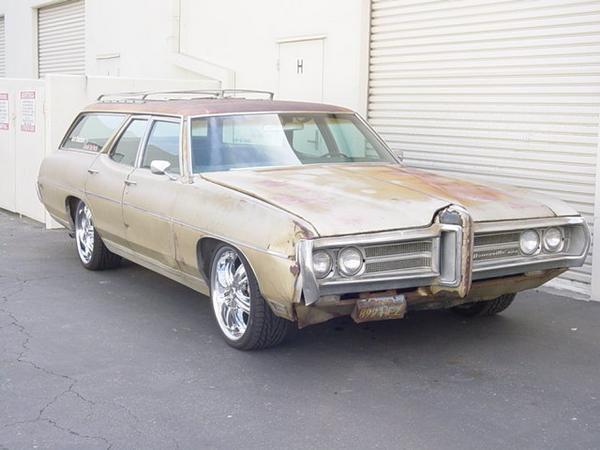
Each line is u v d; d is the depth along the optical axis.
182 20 13.16
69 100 10.62
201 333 6.06
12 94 11.57
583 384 5.03
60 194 8.16
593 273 7.18
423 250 5.02
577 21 7.46
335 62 10.27
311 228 4.76
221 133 6.38
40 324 6.28
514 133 8.14
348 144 6.84
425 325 6.26
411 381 5.06
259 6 11.48
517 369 5.29
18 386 4.96
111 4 15.11
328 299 4.86
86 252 8.09
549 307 6.90
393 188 5.52
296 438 4.24
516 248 5.37
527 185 8.07
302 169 6.22
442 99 8.91
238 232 5.22
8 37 19.73
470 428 4.36
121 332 6.08
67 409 4.61
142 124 7.01
